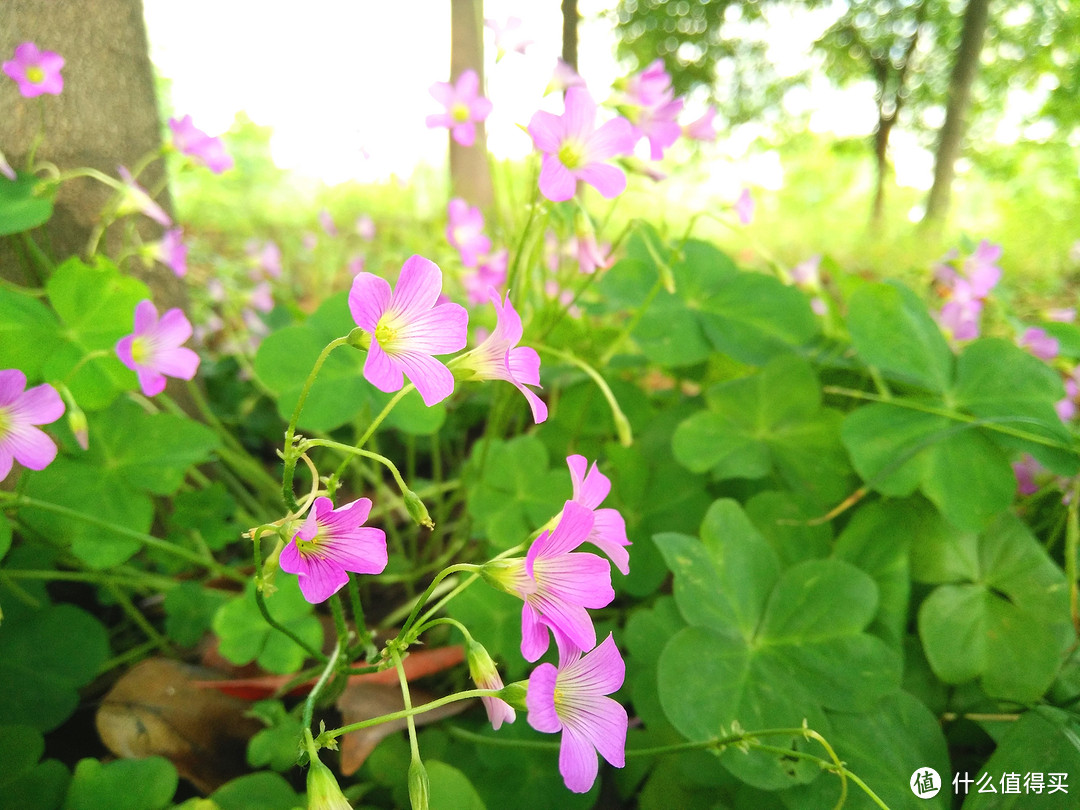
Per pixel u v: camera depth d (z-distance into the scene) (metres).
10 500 0.17
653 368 0.31
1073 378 0.26
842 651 0.17
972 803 0.15
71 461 0.19
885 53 1.79
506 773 0.17
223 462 0.27
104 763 0.17
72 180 0.22
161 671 0.18
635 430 0.25
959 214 1.48
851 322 0.21
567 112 0.15
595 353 0.26
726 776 0.16
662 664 0.16
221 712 0.18
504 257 0.26
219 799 0.15
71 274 0.19
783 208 1.36
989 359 0.21
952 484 0.19
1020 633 0.18
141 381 0.17
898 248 0.93
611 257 0.21
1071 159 1.66
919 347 0.21
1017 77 1.74
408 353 0.11
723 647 0.17
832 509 0.21
